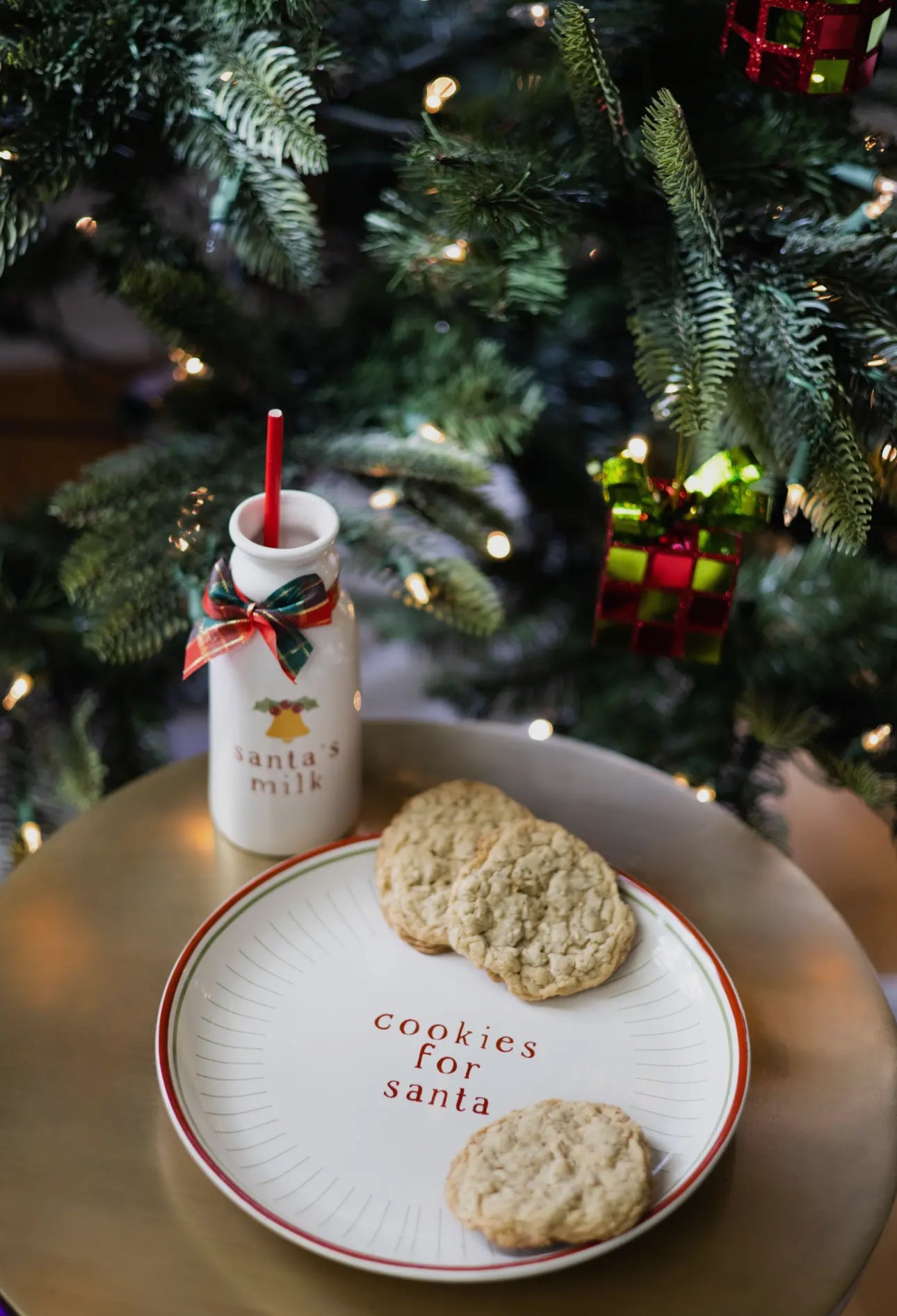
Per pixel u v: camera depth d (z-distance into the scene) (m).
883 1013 0.77
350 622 0.78
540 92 0.82
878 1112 0.73
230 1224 0.69
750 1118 0.73
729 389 0.81
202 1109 0.71
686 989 0.75
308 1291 0.67
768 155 0.80
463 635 1.11
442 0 0.90
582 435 1.03
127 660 0.91
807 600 0.96
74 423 1.50
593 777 0.89
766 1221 0.69
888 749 0.97
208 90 0.78
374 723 0.91
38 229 0.82
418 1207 0.68
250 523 0.77
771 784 1.02
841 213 0.81
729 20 0.77
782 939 0.80
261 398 0.95
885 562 0.98
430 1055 0.74
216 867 0.83
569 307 0.94
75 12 0.78
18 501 1.04
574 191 0.79
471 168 0.77
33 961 0.78
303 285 0.84
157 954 0.79
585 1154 0.68
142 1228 0.68
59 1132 0.71
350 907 0.79
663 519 0.82
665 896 0.82
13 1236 0.68
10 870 0.94
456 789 0.82
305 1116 0.71
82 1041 0.75
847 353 0.81
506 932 0.76
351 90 0.91
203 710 1.19
